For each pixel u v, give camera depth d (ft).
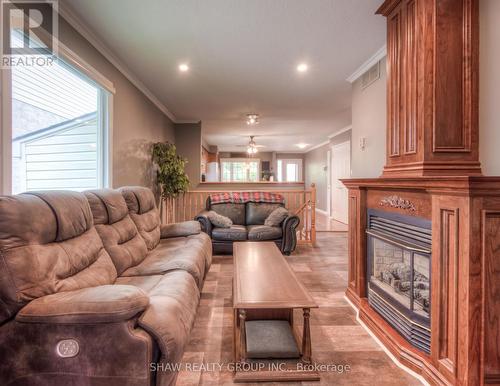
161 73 11.62
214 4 7.12
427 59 5.90
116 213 7.72
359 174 11.81
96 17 7.64
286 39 8.92
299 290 5.72
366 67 10.96
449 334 4.96
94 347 3.94
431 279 5.37
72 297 4.07
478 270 4.52
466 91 5.88
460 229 4.68
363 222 8.19
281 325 6.79
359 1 7.09
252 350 5.82
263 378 5.38
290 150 37.83
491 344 4.63
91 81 8.63
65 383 3.99
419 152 6.04
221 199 16.67
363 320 7.58
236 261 7.69
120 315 3.88
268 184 19.25
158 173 15.47
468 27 5.86
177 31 8.40
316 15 7.64
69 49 7.23
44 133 7.09
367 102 11.07
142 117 13.16
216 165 30.81
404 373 5.60
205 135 26.76
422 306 5.90
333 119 20.02
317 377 5.41
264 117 19.44
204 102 15.79
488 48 5.86
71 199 5.79
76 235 5.70
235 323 5.81
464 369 4.61
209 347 6.42
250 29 8.32
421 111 5.97
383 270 7.44
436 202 5.17
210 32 8.46
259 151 38.22
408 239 6.20
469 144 5.89
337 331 7.14
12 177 5.95
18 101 6.22
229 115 18.83
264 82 12.63
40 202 4.86
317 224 24.36
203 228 14.37
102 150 9.67
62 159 7.75
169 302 4.95
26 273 4.12
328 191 28.45
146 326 4.12
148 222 9.68
